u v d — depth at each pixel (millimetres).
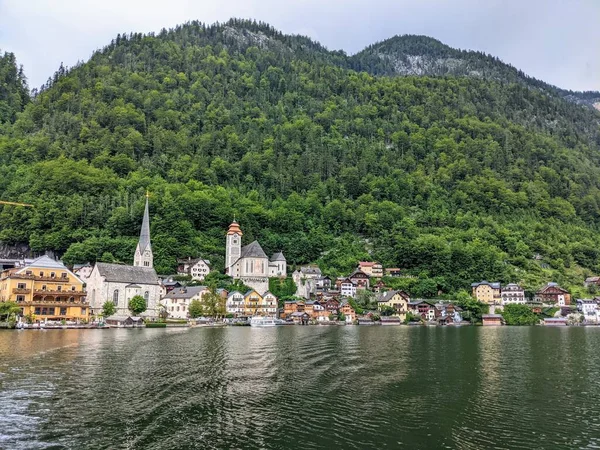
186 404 48562
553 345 113562
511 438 41219
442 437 41062
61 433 39344
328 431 41656
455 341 121375
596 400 54125
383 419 45500
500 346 109500
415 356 87750
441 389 58500
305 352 90125
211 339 114000
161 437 39094
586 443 40250
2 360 72188
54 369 64938
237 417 44812
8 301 141125
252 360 78125
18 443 37094
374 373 68188
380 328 183000
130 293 190625
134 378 59906
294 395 53719
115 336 116500
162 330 145500
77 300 157875
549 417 47281
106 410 45656
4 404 47125
